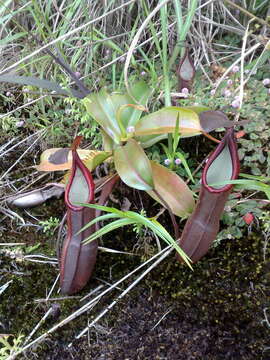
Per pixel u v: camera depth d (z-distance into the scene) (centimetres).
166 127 43
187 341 43
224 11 65
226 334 43
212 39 67
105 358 42
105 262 48
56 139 58
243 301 44
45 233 52
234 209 48
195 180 51
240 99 48
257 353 41
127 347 43
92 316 45
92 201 39
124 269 47
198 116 42
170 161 48
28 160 59
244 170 51
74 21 61
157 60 67
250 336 42
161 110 43
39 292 47
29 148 59
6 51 67
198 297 45
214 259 47
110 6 64
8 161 59
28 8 56
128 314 45
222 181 38
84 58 63
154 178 45
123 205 51
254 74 60
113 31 66
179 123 43
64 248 42
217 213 40
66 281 44
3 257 50
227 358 41
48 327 44
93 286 46
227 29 65
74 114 57
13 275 48
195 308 44
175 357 42
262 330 42
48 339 43
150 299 45
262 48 65
